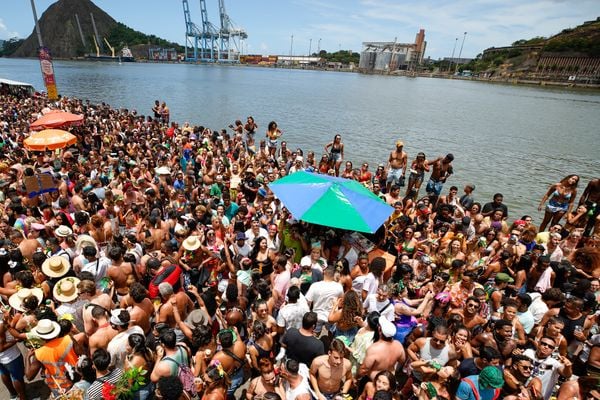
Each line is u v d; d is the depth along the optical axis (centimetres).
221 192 1190
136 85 7075
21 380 501
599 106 6869
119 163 1366
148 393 440
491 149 2842
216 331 568
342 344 439
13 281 605
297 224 863
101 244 777
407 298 627
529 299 591
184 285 704
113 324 462
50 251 705
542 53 15325
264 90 7431
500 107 6069
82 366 430
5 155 1528
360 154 2556
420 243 874
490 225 984
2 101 3234
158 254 725
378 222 741
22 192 1019
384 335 468
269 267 750
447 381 468
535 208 1659
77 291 549
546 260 712
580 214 1034
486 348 457
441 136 3306
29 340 439
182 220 910
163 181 1188
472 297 585
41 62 2672
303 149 2695
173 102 4900
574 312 588
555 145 3083
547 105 6725
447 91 9794
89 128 2155
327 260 834
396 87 10712
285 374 443
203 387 452
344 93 7725
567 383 450
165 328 461
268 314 556
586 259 796
